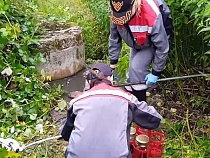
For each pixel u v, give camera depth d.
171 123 2.90
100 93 2.04
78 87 3.42
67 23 3.79
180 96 3.15
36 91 3.14
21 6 3.69
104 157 1.93
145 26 2.49
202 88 3.22
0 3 3.23
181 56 3.25
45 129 2.90
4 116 2.93
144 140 2.43
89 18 4.51
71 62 3.55
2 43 3.16
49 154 2.68
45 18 3.83
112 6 2.43
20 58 3.29
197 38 3.14
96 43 4.20
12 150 2.44
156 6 2.49
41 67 3.42
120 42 2.78
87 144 1.95
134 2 2.40
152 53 2.65
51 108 3.12
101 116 1.98
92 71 2.12
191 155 2.56
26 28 3.51
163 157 2.59
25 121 2.96
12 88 3.16
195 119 2.94
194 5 2.56
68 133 2.16
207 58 3.15
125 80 3.06
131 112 2.03
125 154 1.94
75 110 2.03
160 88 3.28
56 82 3.49
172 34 2.83
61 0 4.97
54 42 3.43
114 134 1.96
